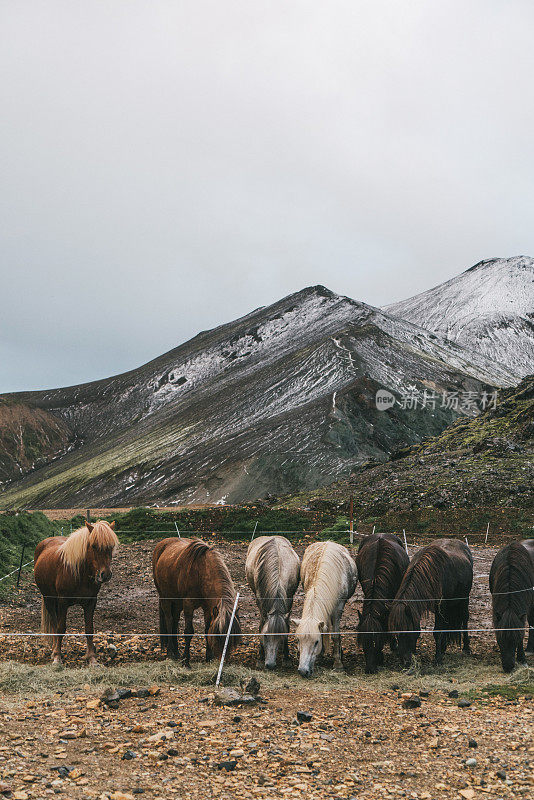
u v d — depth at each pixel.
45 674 9.39
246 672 9.70
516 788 5.67
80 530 10.57
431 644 12.12
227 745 6.58
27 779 5.48
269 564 10.56
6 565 20.34
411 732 7.08
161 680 9.38
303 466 126.12
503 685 9.16
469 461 42.03
